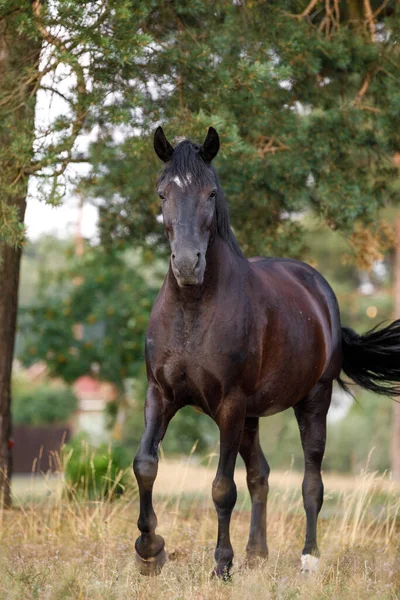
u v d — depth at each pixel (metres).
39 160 11.27
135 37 10.57
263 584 7.31
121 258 27.00
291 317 8.76
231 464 7.78
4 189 11.20
